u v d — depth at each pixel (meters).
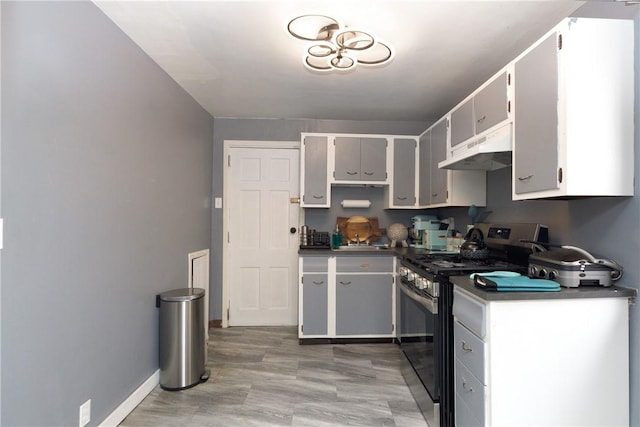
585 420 1.41
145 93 2.22
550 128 1.49
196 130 3.16
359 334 3.23
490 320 1.39
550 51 1.49
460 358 1.67
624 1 1.35
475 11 1.79
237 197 3.78
